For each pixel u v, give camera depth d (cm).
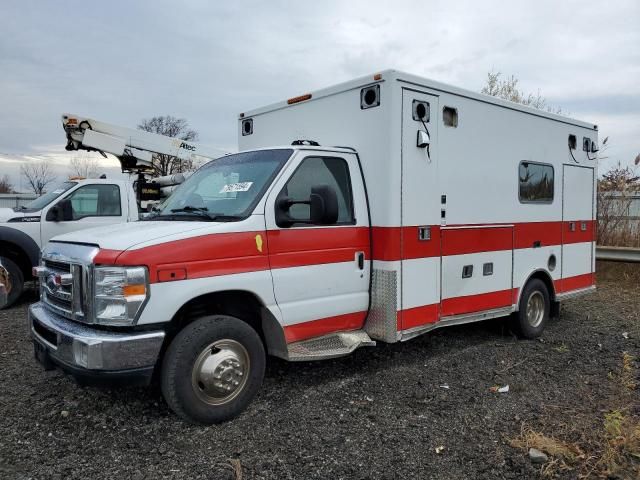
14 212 841
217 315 405
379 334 502
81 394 454
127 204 914
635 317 787
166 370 381
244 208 430
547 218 696
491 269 608
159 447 366
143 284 363
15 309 812
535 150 672
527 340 659
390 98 487
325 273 468
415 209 514
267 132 629
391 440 380
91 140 1073
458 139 561
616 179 1212
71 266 385
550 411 431
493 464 347
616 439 362
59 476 328
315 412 426
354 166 507
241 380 411
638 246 1174
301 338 458
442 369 537
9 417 410
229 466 341
